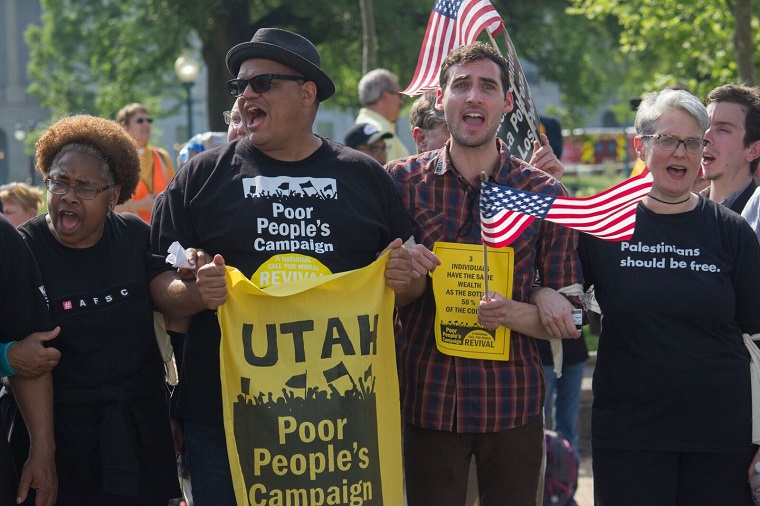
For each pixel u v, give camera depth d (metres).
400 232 4.18
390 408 4.04
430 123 5.25
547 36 24.08
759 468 4.27
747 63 9.76
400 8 21.58
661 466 4.29
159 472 4.06
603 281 4.35
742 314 4.37
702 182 6.30
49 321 3.84
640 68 28.83
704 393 4.25
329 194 3.98
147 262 4.05
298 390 3.90
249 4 23.11
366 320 3.97
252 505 3.87
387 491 4.00
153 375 4.07
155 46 26.23
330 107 27.92
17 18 62.62
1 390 4.13
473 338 4.28
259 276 3.91
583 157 37.09
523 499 4.39
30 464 3.80
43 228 3.97
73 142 3.92
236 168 3.99
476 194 4.34
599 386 4.41
